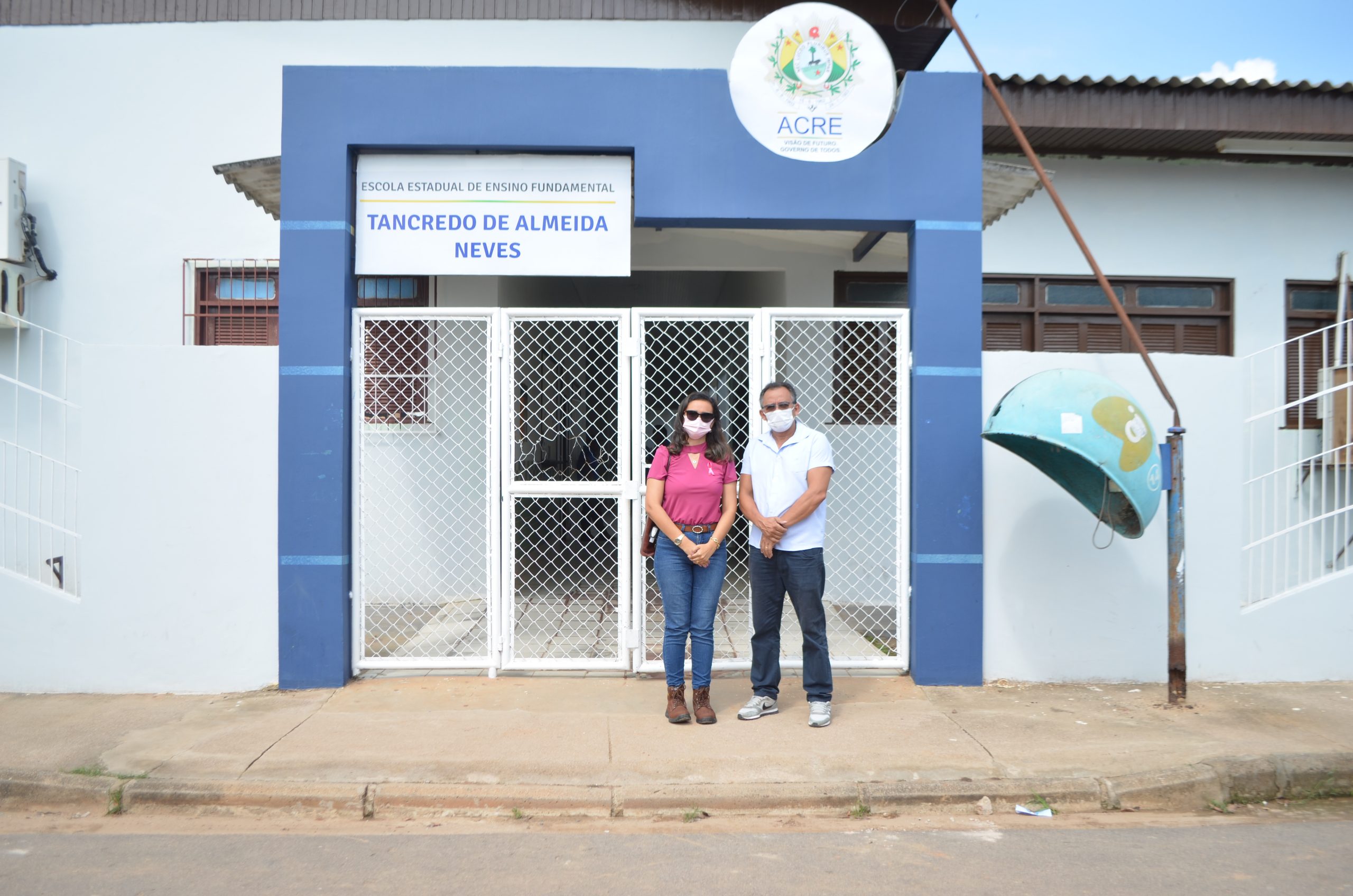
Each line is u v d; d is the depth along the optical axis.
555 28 8.16
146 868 3.48
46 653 5.41
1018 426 4.89
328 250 5.42
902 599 5.70
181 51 8.08
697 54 8.18
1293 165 8.38
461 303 7.93
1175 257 8.33
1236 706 5.19
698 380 7.81
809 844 3.71
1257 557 7.82
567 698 5.24
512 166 5.59
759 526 4.77
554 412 7.65
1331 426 7.59
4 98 8.07
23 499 7.37
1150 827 3.93
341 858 3.57
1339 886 3.34
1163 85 7.57
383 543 7.53
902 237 6.98
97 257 8.03
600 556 8.17
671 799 4.01
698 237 8.03
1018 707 5.14
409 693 5.34
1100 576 5.64
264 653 5.46
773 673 4.96
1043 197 8.27
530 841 3.73
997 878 3.40
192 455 5.45
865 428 7.04
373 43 8.12
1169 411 5.66
